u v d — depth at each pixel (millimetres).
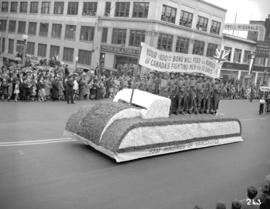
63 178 8664
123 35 41219
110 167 10000
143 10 39500
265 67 49438
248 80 45812
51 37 48719
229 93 36219
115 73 35250
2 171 8539
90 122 11297
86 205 7402
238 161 12445
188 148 13094
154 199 8188
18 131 12414
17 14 52938
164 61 14086
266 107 27891
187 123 12953
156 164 10898
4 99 18688
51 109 17562
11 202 7039
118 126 10781
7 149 10242
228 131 15195
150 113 11945
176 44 42031
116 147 10297
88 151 11156
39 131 12797
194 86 16438
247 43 52062
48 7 48781
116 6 41844
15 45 53219
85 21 44750
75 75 22547
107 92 24547
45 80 20344
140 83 23719
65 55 47406
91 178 8945
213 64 16750
